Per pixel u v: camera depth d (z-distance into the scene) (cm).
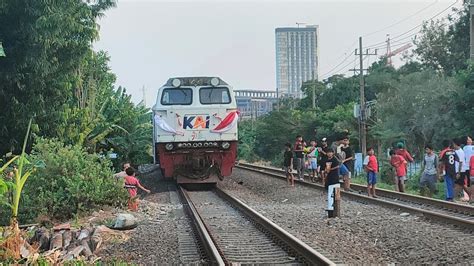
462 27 4872
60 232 1236
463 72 3038
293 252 1014
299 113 5772
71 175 1581
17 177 1151
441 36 5094
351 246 1075
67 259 1013
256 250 1058
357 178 2955
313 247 1061
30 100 1978
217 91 2361
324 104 6325
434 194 1891
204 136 2308
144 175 3316
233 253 1031
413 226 1247
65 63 2033
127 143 3002
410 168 3153
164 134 2297
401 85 3516
